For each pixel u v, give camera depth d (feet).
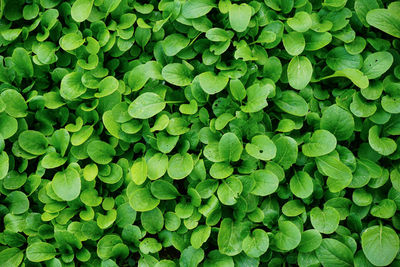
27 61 2.32
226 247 2.24
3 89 2.34
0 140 2.26
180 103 2.36
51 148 2.31
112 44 2.33
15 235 2.29
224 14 2.33
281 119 2.34
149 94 2.29
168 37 2.33
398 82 2.30
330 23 2.30
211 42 2.34
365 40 2.31
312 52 2.34
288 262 2.31
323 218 2.25
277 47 2.37
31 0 2.38
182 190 2.38
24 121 2.32
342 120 2.27
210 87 2.26
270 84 2.29
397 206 2.26
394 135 2.32
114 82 2.29
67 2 2.35
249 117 2.29
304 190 2.25
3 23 2.37
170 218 2.29
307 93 2.33
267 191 2.23
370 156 2.30
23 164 2.31
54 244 2.29
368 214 2.32
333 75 2.28
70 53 2.35
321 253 2.26
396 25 2.27
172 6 2.31
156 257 2.31
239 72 2.29
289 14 2.35
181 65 2.32
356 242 2.29
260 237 2.23
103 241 2.27
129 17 2.34
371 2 2.31
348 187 2.34
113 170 2.31
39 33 2.36
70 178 2.25
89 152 2.28
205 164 2.30
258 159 2.29
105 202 2.31
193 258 2.25
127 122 2.30
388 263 2.21
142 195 2.27
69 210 2.30
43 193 2.30
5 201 2.30
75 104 2.35
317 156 2.28
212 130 2.28
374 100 2.30
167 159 2.28
